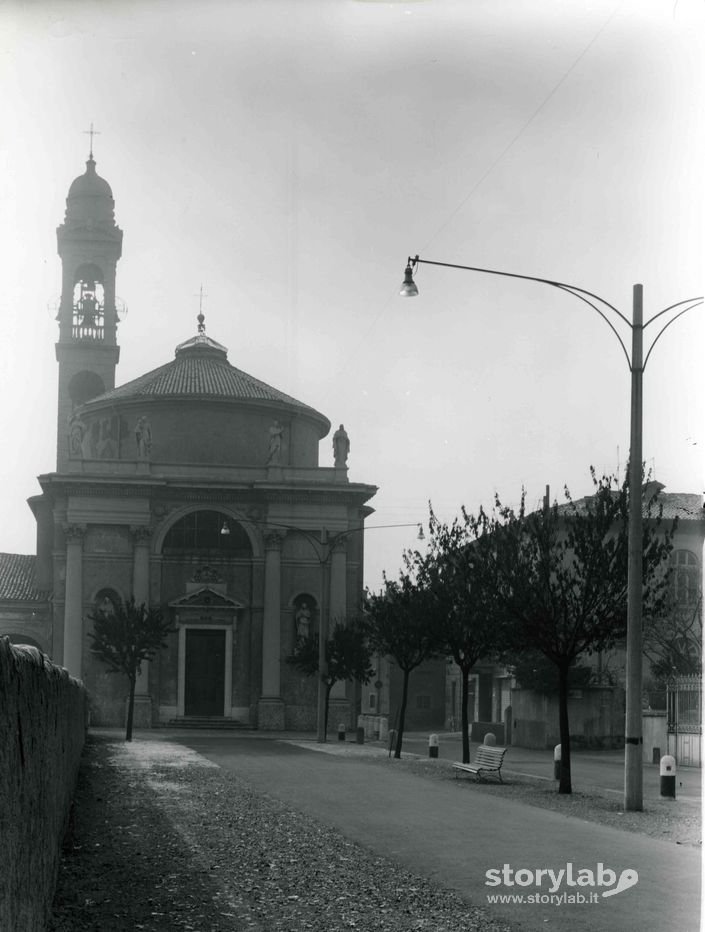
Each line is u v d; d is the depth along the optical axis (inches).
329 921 486.0
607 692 1935.3
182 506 2746.1
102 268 3129.9
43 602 2891.2
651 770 1396.4
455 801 953.5
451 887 558.6
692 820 839.1
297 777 1200.8
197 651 2738.7
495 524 1158.3
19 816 358.0
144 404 2854.3
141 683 2662.4
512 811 879.7
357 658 2202.3
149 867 607.8
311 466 2819.9
